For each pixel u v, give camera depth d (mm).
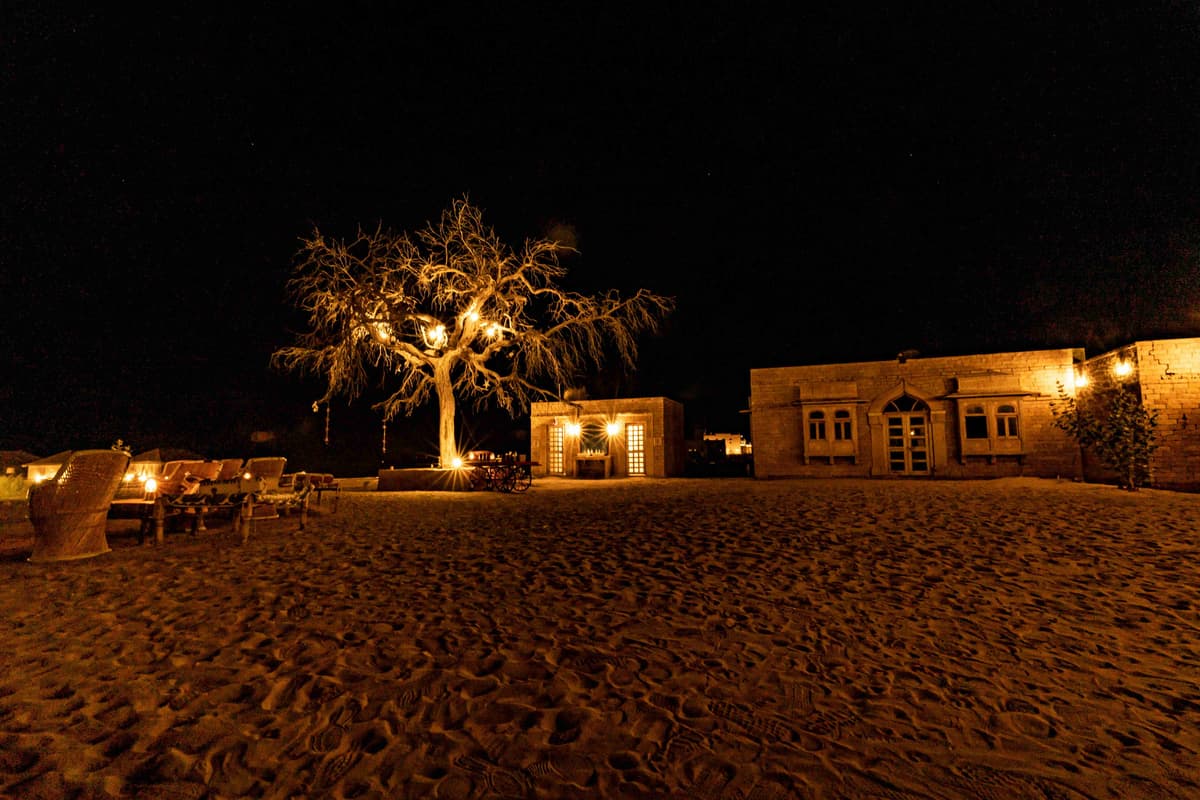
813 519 8852
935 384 19875
